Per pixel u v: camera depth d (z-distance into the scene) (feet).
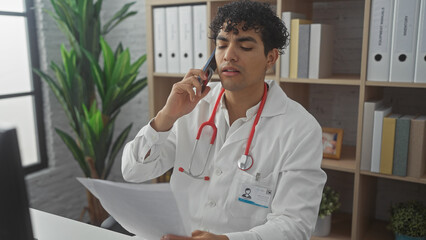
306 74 6.58
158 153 4.19
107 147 8.77
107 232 3.92
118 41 10.56
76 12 8.27
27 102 9.58
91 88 8.82
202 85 3.97
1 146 2.26
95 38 8.59
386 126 6.03
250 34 3.59
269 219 3.54
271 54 3.86
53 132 9.91
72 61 8.34
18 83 9.36
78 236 3.81
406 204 6.68
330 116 8.03
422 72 5.63
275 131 3.94
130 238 3.79
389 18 5.76
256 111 4.09
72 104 8.41
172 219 2.75
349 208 8.15
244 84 3.71
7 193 2.32
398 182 7.61
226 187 3.98
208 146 4.24
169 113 3.92
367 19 5.94
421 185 7.40
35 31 9.48
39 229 3.96
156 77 8.26
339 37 7.66
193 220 4.17
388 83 5.90
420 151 5.86
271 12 3.75
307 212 3.45
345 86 7.77
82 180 3.02
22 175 2.37
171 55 7.85
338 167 6.55
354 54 7.57
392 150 6.04
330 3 7.64
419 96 7.09
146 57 8.27
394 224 6.47
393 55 5.82
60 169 10.17
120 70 8.26
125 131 8.83
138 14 10.05
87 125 8.03
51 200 9.98
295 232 3.28
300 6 7.30
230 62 3.63
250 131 4.02
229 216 3.94
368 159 6.29
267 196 3.80
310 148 3.70
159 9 7.80
